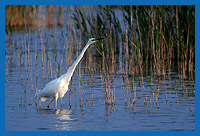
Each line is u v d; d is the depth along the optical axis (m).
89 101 12.16
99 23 21.25
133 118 9.92
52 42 24.09
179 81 15.02
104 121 9.68
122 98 12.47
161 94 12.80
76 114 10.52
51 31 32.28
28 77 16.41
